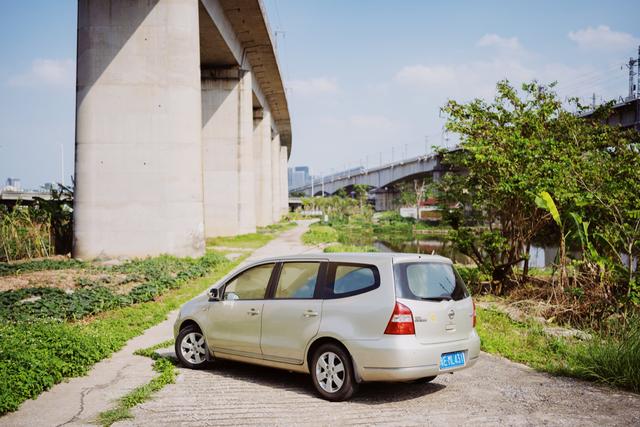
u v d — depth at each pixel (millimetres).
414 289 5984
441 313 6008
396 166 96875
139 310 12133
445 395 6289
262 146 60625
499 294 14352
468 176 14688
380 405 5910
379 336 5797
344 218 89188
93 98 22625
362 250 28422
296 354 6438
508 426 5195
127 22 22672
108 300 12391
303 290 6578
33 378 6277
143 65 22688
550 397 6180
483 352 8672
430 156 80750
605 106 14062
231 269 20156
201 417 5492
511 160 13195
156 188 22672
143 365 7699
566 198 12008
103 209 22547
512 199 13695
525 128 14047
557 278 13414
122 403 5898
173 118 22719
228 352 7180
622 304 10336
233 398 6176
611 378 6762
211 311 7379
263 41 39812
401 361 5664
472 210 15602
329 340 6203
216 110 40219
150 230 22625
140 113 22672
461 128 14188
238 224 39938
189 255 22938
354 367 5898
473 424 5258
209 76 40219
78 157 22688
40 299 12031
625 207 11234
